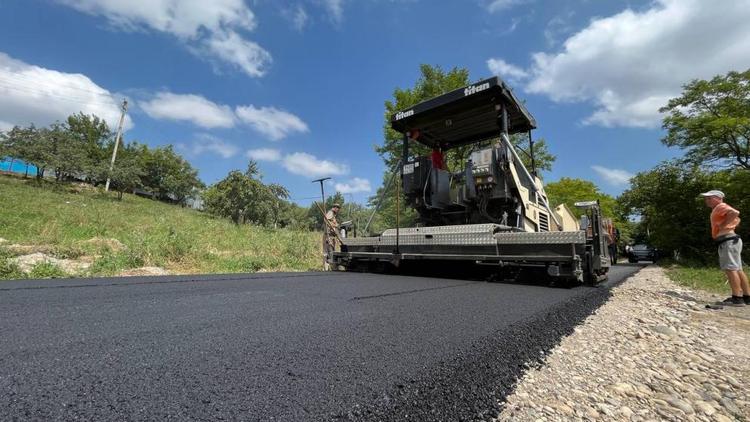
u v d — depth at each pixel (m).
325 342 1.71
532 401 1.37
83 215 12.09
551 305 3.07
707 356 2.29
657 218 16.36
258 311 2.38
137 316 2.12
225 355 1.48
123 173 26.31
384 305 2.73
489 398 1.32
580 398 1.47
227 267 6.77
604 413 1.37
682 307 4.16
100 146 40.38
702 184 14.70
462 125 6.45
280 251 9.22
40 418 0.90
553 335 2.24
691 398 1.62
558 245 4.49
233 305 2.57
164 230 10.96
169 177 41.06
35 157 24.16
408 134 6.55
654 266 14.20
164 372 1.27
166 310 2.33
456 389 1.32
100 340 1.61
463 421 1.13
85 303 2.47
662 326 2.87
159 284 3.68
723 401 1.62
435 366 1.48
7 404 0.97
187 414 0.97
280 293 3.22
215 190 21.39
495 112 5.94
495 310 2.69
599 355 2.05
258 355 1.50
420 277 5.45
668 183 15.78
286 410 1.04
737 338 2.82
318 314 2.33
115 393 1.08
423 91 15.25
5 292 2.84
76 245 7.07
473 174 5.52
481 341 1.86
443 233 5.41
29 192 18.59
